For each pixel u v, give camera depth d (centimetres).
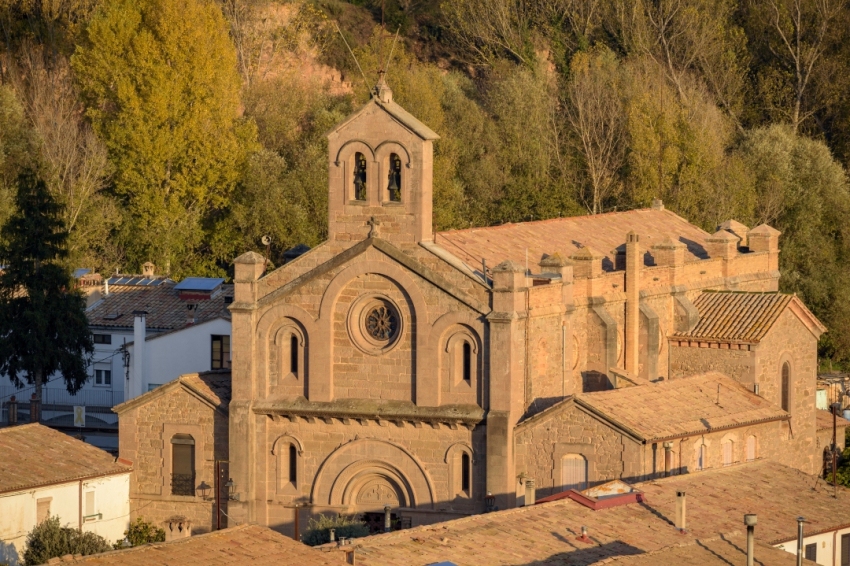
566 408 7806
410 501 8088
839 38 15425
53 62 14312
